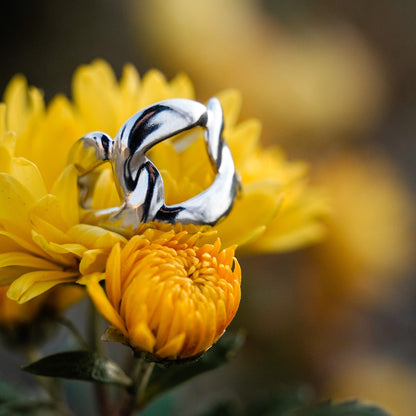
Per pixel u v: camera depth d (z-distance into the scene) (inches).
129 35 33.8
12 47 35.7
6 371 28.3
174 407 18.5
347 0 41.9
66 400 18.6
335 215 22.0
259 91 23.3
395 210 22.8
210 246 15.2
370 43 43.1
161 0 25.8
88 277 15.1
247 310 22.5
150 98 16.4
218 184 15.4
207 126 15.5
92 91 16.2
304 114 23.5
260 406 17.8
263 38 25.0
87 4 36.0
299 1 31.4
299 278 22.7
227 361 16.4
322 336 23.0
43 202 15.3
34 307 16.8
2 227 15.4
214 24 24.7
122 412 16.5
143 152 15.3
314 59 24.9
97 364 15.7
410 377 23.9
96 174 15.7
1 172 15.4
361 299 22.6
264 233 16.5
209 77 24.1
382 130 41.8
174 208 15.3
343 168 23.1
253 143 16.4
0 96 34.6
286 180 16.8
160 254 15.1
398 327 32.1
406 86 43.1
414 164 41.8
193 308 15.0
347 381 23.2
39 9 35.9
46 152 15.9
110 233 15.2
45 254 15.4
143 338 14.9
